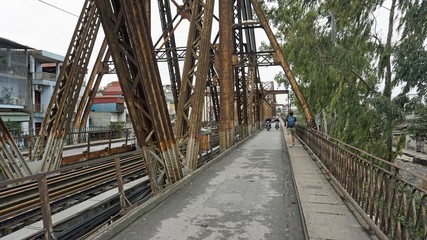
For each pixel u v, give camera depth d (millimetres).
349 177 5504
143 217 4996
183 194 6395
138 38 5336
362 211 4324
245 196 6277
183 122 8562
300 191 5977
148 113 6043
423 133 10383
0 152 7328
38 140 10312
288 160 11328
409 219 3152
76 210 5668
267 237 4184
